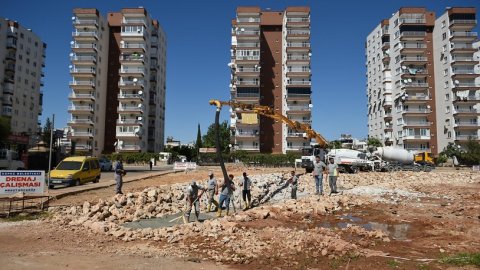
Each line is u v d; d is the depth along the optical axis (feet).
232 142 268.00
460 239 41.22
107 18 291.38
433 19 274.36
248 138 258.78
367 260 32.19
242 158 233.96
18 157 144.15
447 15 261.24
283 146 262.47
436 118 270.67
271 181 98.43
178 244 37.55
